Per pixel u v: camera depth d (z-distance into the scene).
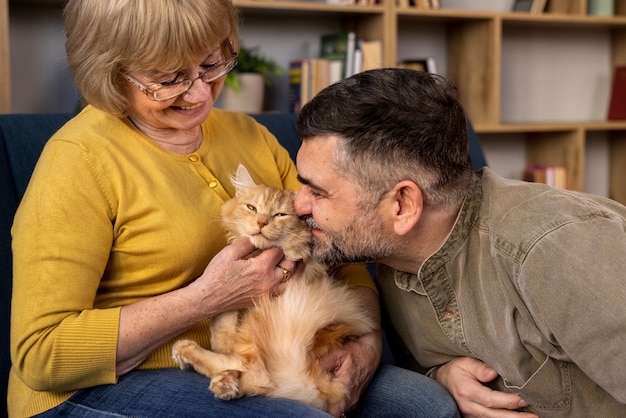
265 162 1.68
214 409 1.22
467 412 1.44
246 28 3.38
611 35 4.16
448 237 1.35
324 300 1.39
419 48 3.76
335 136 1.27
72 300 1.26
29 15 2.96
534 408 1.37
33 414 1.33
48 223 1.26
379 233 1.33
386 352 1.91
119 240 1.36
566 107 4.14
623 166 4.21
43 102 3.03
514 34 3.95
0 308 1.56
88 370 1.26
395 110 1.26
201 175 1.49
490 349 1.38
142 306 1.29
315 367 1.33
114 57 1.32
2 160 1.65
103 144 1.36
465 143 1.33
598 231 1.20
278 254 1.40
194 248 1.39
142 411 1.24
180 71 1.39
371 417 1.39
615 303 1.14
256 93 3.10
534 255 1.22
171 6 1.30
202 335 1.46
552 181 3.77
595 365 1.19
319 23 3.51
